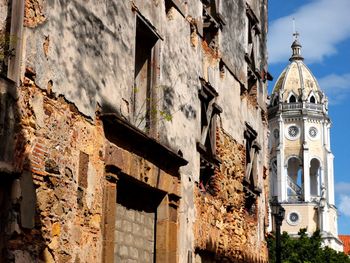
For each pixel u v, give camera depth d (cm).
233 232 1689
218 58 1673
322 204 9919
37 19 877
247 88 1956
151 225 1259
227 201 1667
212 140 1600
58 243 893
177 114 1373
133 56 1162
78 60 970
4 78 806
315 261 5044
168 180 1279
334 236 9888
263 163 2098
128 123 1064
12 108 818
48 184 881
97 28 1034
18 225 819
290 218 9900
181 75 1414
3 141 799
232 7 1845
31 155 849
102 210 1020
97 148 1014
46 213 873
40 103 873
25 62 848
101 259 1003
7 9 848
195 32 1523
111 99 1066
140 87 1280
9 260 802
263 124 2147
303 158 10206
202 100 1566
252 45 2045
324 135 10462
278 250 1941
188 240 1365
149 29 1259
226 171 1684
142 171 1159
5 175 800
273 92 10788
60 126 916
